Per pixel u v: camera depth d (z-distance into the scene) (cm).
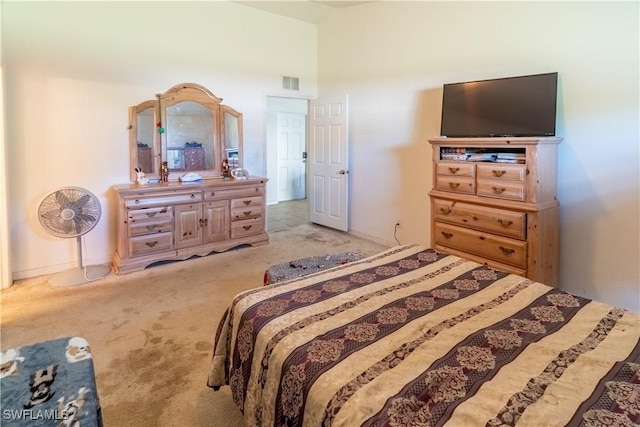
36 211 359
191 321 278
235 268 389
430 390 110
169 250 400
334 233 538
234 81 478
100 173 391
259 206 465
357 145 507
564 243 315
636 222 278
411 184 442
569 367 120
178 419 182
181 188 397
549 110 297
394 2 437
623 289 288
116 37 388
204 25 446
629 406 101
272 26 505
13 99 339
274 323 151
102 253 400
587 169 298
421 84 418
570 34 299
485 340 136
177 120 431
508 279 194
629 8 269
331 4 484
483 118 337
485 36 356
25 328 265
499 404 103
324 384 116
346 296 175
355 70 496
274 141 769
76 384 124
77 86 370
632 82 271
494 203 303
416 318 154
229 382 172
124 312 291
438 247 352
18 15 334
